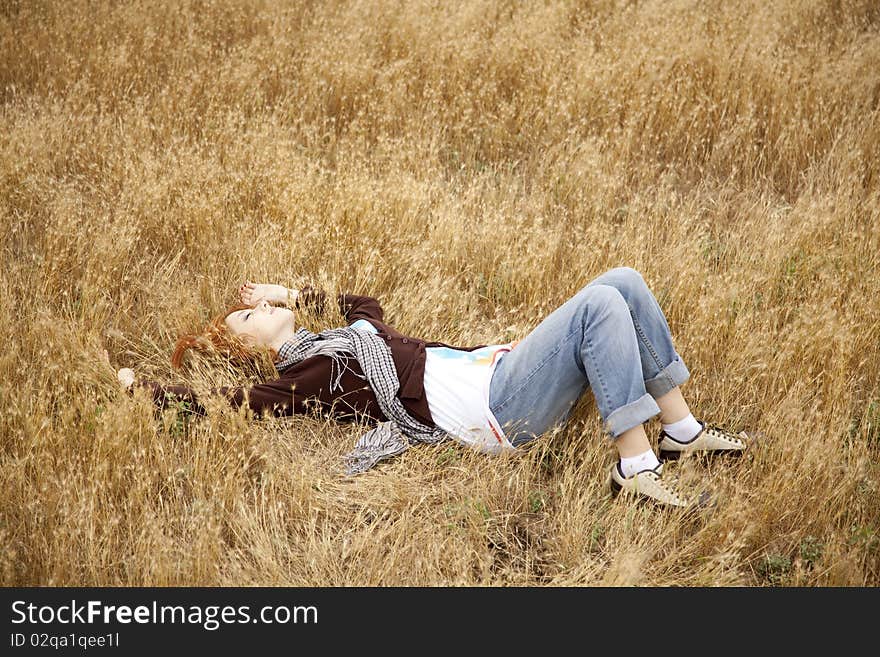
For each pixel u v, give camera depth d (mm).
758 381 3529
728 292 3844
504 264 4102
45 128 4602
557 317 3006
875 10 6371
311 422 3291
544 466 3232
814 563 2793
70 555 2646
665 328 3117
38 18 5590
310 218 4148
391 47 5812
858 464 2959
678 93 5359
